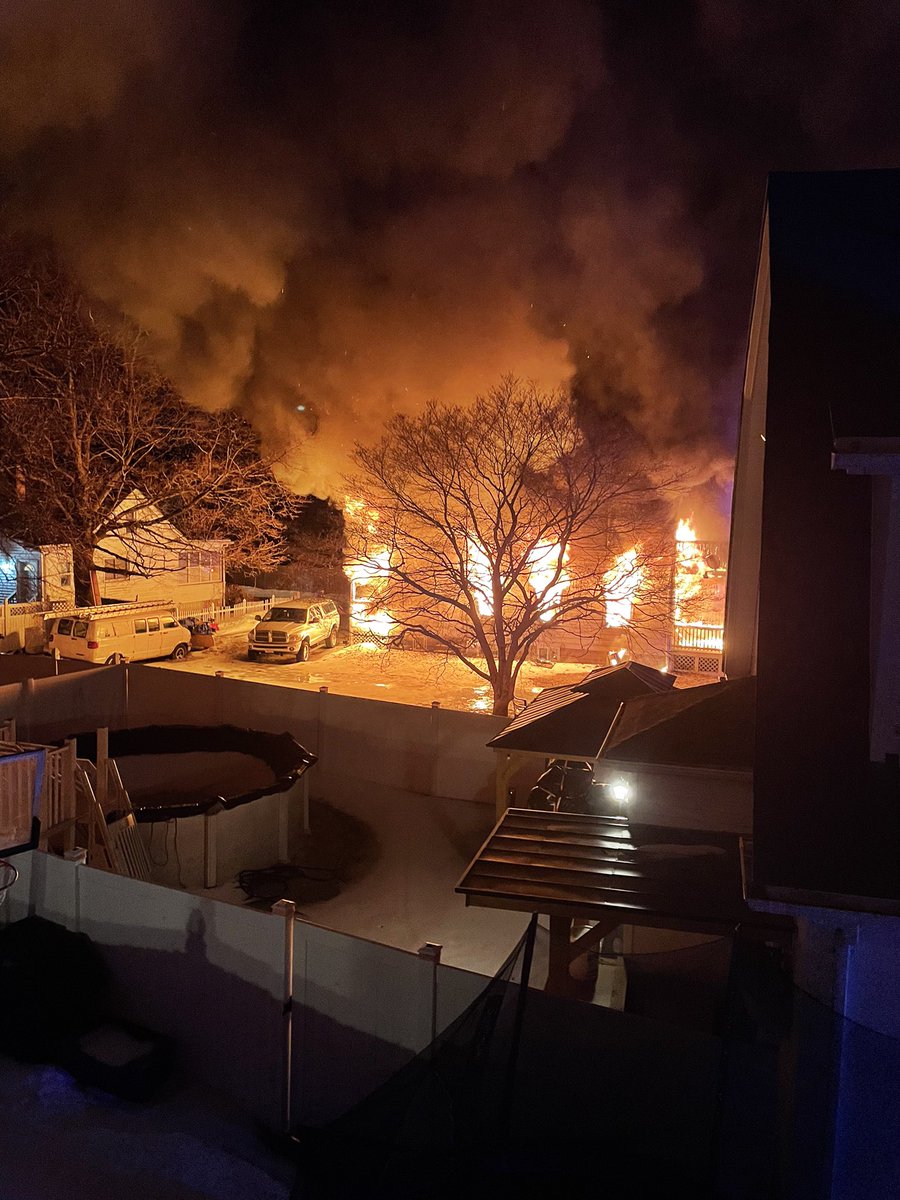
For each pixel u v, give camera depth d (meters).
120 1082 6.46
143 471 30.03
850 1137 4.57
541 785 12.12
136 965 7.08
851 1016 4.69
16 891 7.75
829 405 5.25
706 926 6.19
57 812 9.76
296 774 13.16
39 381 27.80
